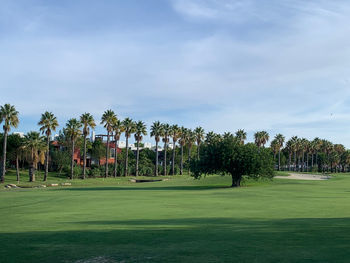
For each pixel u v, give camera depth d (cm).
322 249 959
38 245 1077
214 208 2392
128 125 9694
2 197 3775
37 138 7688
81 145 10712
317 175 11675
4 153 7112
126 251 972
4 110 6969
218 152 5806
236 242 1075
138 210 2288
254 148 5981
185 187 5812
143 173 10975
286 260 838
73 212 2223
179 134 11762
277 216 1888
